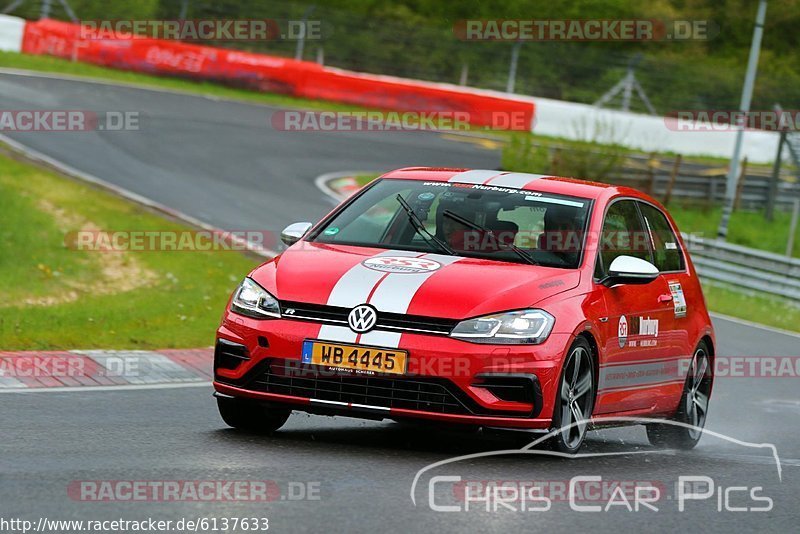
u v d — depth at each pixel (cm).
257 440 2309
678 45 16175
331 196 7969
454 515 1747
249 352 2234
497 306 2188
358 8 16100
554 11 15525
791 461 2661
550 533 1686
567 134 12038
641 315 2570
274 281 2289
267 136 9956
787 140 12750
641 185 10750
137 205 6681
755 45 9194
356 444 2339
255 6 14562
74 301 4581
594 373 2377
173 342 3809
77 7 13688
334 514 1703
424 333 2152
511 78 13800
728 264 8012
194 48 12144
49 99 9581
